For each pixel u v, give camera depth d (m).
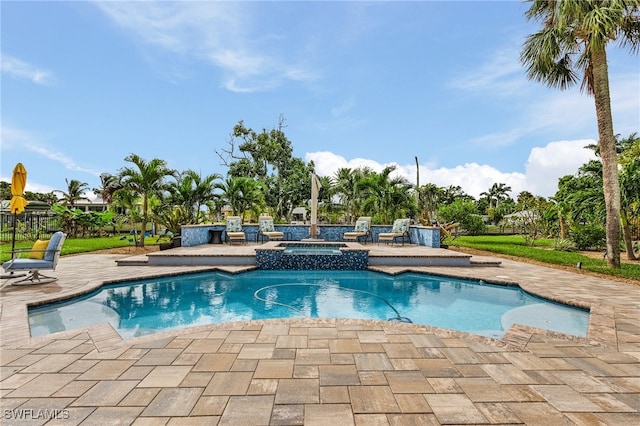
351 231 14.02
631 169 10.63
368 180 15.04
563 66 9.77
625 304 4.98
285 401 2.20
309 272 8.17
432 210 24.70
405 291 6.52
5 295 5.22
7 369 2.64
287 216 26.30
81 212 19.34
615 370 2.72
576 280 6.95
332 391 2.33
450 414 2.06
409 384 2.45
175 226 13.45
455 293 6.36
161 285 6.81
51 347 3.09
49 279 6.43
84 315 4.83
